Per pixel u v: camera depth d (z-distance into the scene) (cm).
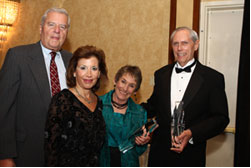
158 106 219
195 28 336
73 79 159
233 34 359
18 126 180
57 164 138
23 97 182
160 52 356
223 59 364
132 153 185
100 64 162
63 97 147
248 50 224
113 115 185
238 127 225
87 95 160
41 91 184
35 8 434
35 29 432
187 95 207
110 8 391
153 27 362
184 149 202
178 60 218
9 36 450
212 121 196
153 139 220
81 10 409
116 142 183
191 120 204
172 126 186
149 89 361
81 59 155
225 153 347
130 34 376
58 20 197
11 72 178
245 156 218
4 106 172
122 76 183
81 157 143
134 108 193
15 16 443
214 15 368
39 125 181
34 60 189
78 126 144
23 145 179
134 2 375
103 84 173
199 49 358
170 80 221
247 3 227
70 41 415
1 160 170
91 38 402
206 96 206
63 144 140
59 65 208
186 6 341
